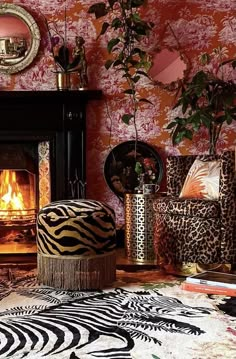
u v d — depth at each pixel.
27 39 4.61
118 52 4.66
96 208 3.22
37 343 2.26
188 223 3.47
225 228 3.43
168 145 4.70
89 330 2.42
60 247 3.15
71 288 3.15
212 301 2.88
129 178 4.66
